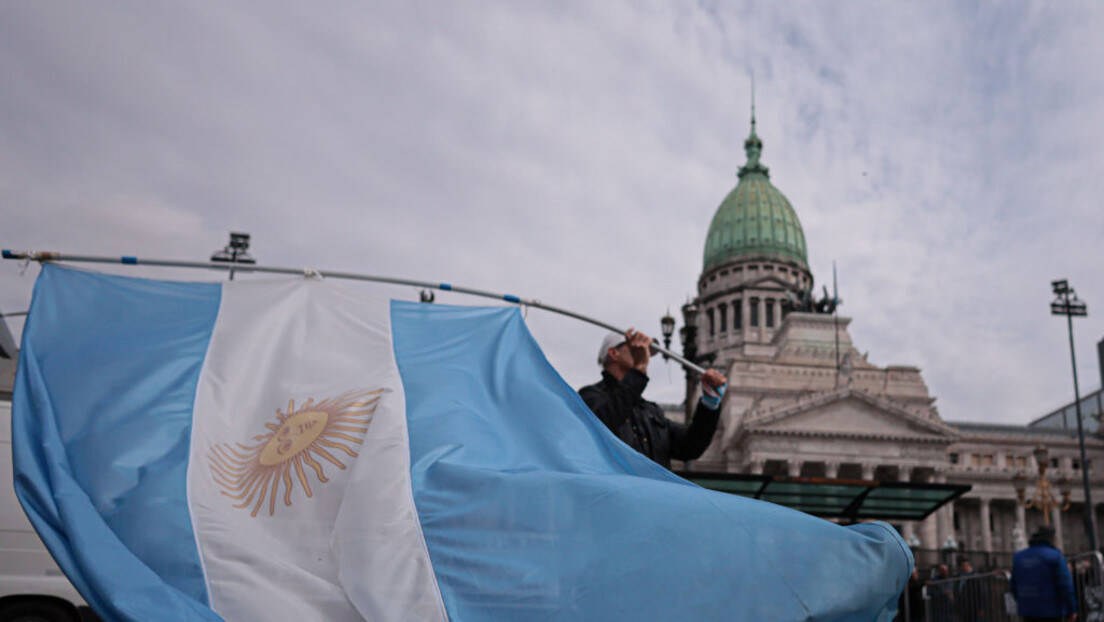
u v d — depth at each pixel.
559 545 4.79
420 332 7.05
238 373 6.30
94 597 4.40
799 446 93.00
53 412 5.65
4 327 19.77
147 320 6.56
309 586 4.81
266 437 5.88
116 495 5.20
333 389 6.23
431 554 4.89
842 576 4.59
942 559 35.19
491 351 6.98
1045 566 15.31
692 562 4.61
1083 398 144.00
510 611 4.58
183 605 4.43
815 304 129.50
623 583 4.58
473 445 5.73
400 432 5.70
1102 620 17.89
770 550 4.64
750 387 102.06
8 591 12.55
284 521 5.27
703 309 153.88
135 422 5.67
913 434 93.12
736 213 159.00
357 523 5.05
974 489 105.75
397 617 4.59
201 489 5.32
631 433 7.32
